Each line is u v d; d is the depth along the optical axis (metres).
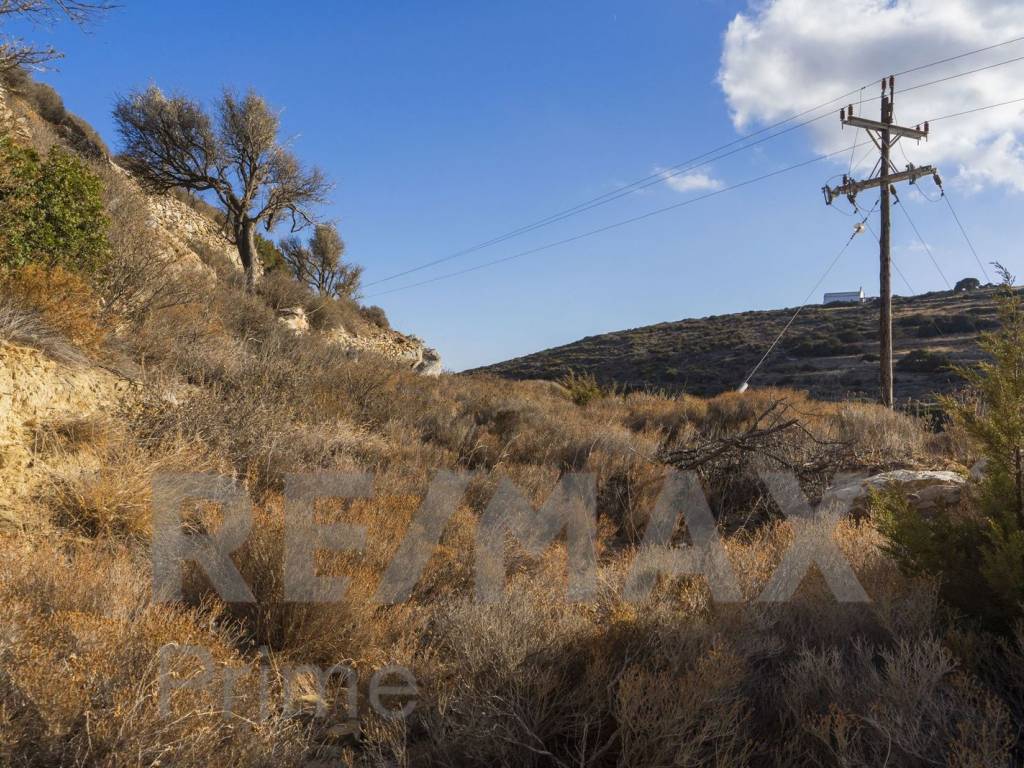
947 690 3.24
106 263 9.64
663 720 2.92
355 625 4.26
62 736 2.53
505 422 13.03
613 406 17.69
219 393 8.42
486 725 3.18
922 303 54.22
